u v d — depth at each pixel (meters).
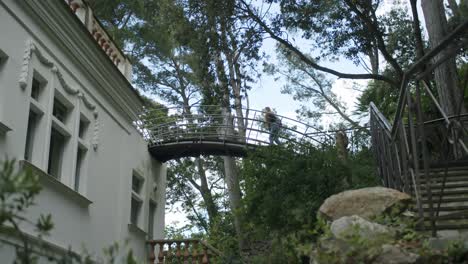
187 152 17.56
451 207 5.68
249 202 11.14
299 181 10.24
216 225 24.27
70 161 11.02
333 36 19.06
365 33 18.91
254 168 11.28
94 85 12.56
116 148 13.76
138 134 15.70
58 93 10.90
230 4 17.86
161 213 17.05
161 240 14.60
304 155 10.84
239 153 17.58
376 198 5.60
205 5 17.91
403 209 5.54
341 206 5.66
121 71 14.83
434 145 10.91
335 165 10.33
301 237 7.42
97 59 12.34
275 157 11.20
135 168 15.09
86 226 11.45
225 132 18.00
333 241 4.84
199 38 17.97
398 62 20.78
